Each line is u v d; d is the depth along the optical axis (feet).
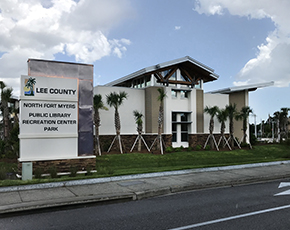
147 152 64.44
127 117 73.20
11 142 60.80
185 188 30.22
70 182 30.22
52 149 35.91
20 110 34.60
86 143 38.58
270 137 239.50
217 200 25.81
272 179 37.37
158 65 75.61
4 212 20.86
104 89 70.38
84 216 20.85
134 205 24.16
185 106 78.69
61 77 37.99
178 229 17.85
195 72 86.22
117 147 68.44
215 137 85.30
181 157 57.93
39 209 22.13
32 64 36.60
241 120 90.58
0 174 32.86
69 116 36.99
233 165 44.01
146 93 75.36
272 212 21.70
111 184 30.73
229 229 17.85
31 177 32.09
